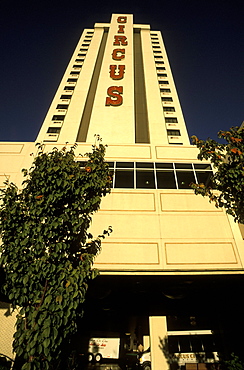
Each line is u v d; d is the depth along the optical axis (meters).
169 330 15.68
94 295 14.92
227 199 7.06
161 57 43.56
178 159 15.68
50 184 6.47
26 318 5.29
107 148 16.09
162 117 31.86
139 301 17.06
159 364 13.73
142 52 44.09
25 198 6.61
